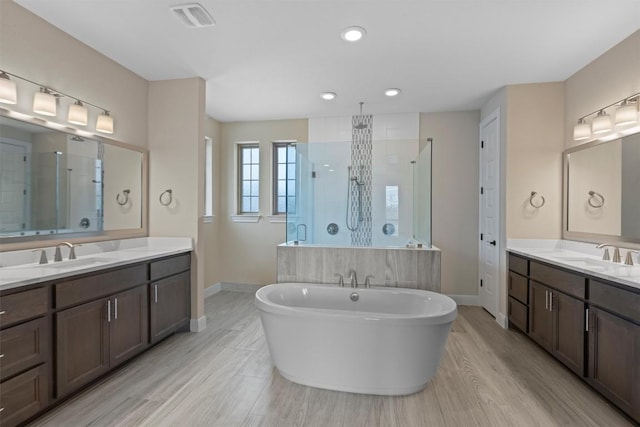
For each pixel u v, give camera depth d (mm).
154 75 2988
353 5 1945
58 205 2262
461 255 3986
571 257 2547
